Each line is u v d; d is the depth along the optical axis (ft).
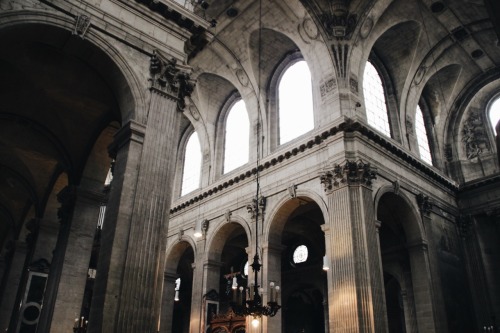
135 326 27.32
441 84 76.79
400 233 64.64
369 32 62.03
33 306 51.13
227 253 88.94
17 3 29.48
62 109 45.16
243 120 77.51
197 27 38.14
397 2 61.16
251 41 68.39
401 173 59.52
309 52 63.31
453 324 57.11
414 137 69.15
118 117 38.93
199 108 80.79
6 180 63.31
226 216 67.77
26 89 42.80
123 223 29.40
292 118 66.80
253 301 41.65
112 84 35.12
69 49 32.81
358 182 50.96
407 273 63.26
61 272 42.98
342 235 48.80
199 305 66.39
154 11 36.32
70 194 47.01
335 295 47.06
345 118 53.52
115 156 34.37
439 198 66.49
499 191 67.72
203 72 75.05
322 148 56.13
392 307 70.49
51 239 55.36
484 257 66.85
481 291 64.54
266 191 62.34
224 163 78.13
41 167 56.80
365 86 66.74
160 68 35.12
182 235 77.15
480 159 73.26
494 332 58.08
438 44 68.90
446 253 62.80
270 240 58.80
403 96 69.92
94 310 27.48
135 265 28.60
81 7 32.42
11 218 70.03
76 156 49.06
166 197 31.91
